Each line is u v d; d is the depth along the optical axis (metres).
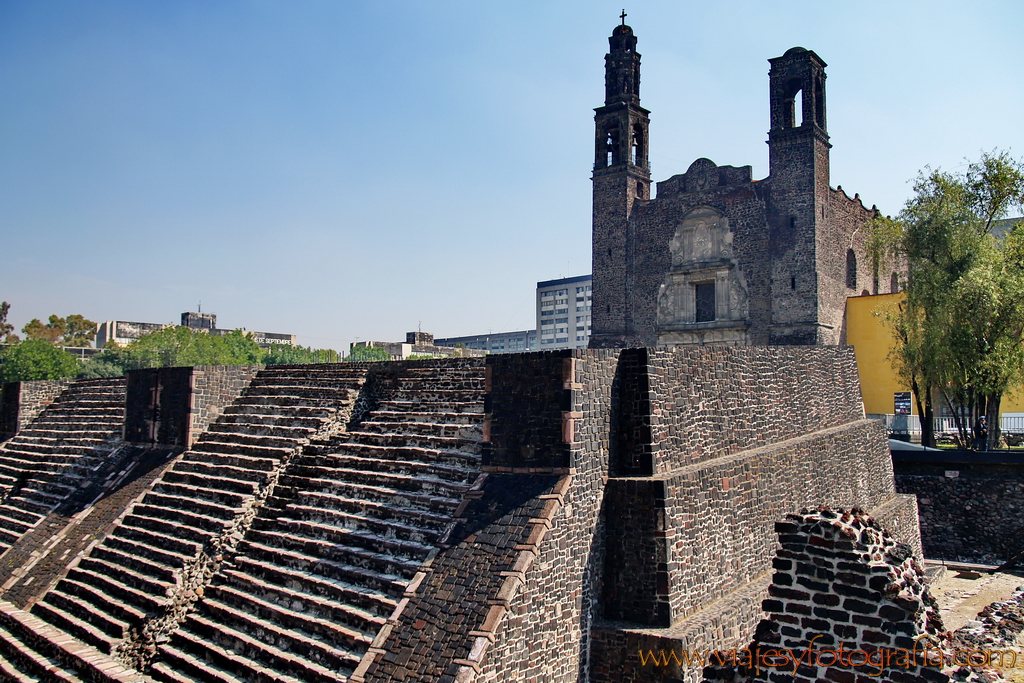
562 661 11.79
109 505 20.39
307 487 17.20
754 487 15.55
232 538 16.62
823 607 8.38
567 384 12.72
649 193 37.81
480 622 10.93
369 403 20.11
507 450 13.52
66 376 63.53
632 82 37.22
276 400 21.50
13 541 21.23
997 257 24.44
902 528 21.77
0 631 16.97
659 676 11.66
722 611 13.13
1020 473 22.50
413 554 13.44
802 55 31.25
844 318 32.69
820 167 31.22
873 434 22.72
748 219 32.22
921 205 26.47
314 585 13.95
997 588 18.98
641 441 13.44
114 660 14.62
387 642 11.60
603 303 36.38
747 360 17.17
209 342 72.00
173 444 21.89
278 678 12.34
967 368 24.08
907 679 7.79
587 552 12.59
